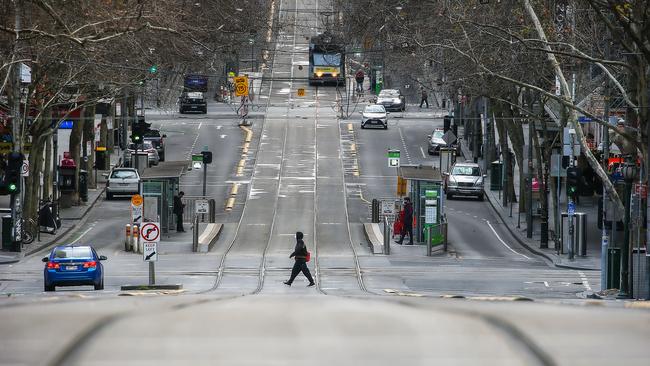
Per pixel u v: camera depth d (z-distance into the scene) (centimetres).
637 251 8206
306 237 14162
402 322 1597
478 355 1368
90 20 11338
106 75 13338
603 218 10381
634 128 8794
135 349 1376
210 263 11656
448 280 10275
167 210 14300
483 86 13112
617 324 1570
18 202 12538
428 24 15900
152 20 11662
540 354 1370
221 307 1841
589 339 1453
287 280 10219
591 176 18138
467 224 15800
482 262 12238
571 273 11138
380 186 18788
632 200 8306
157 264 11556
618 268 9006
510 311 1730
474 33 11975
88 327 1524
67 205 16500
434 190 13838
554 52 7275
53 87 13162
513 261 12456
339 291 9150
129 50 12888
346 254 12744
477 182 18062
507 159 17012
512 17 12181
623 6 6944
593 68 13650
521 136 16100
